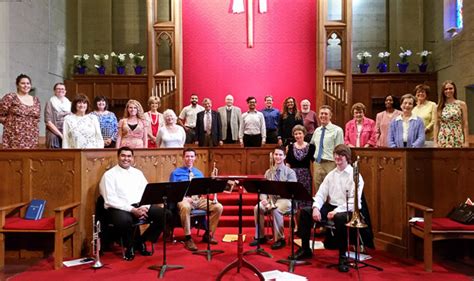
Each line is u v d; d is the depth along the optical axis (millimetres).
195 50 11523
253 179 4848
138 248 5527
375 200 5895
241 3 11352
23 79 6016
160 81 11117
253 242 5871
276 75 11438
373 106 11922
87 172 5598
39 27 10328
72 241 5395
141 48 12914
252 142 8672
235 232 6707
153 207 5445
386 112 7152
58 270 4832
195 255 5406
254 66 11461
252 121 8688
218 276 4367
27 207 5516
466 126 5836
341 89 10805
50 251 5500
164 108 11016
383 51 12703
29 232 5020
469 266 5020
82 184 5492
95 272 4746
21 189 5570
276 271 4660
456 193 5527
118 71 11906
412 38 12391
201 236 6461
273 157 5980
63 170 5516
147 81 11688
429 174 5480
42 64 10484
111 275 4633
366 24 12734
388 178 5688
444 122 5902
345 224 4562
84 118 6008
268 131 8992
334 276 4547
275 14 11445
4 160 5598
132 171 5625
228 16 11492
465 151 5543
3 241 5094
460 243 5383
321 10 10820
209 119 8727
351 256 5352
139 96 11719
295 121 8203
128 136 6562
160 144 7137
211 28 11500
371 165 5977
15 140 5902
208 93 11508
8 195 5586
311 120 8273
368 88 11648
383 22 12711
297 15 11430
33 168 5559
